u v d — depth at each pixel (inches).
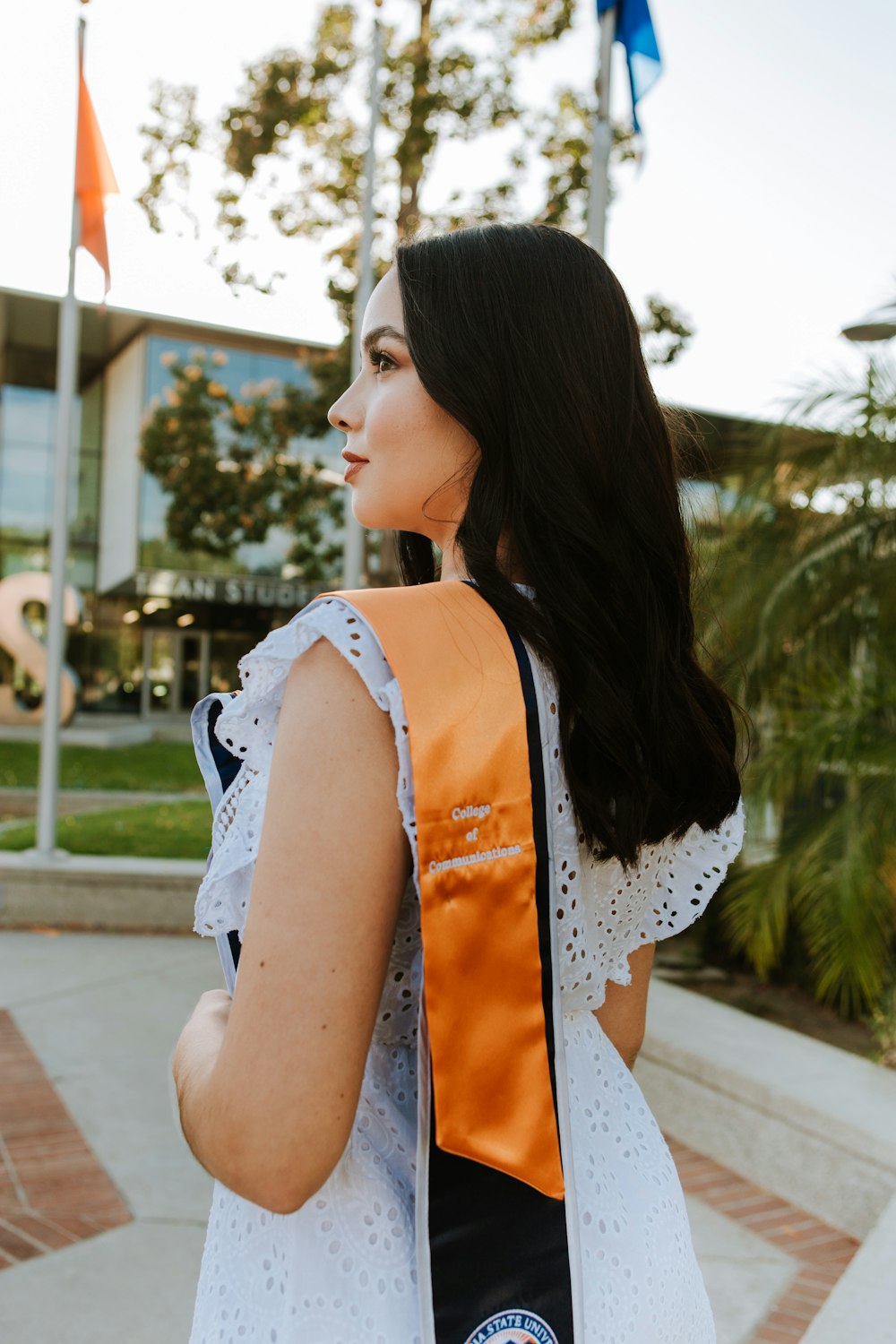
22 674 968.3
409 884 28.4
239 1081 24.6
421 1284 26.1
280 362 1005.8
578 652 30.1
